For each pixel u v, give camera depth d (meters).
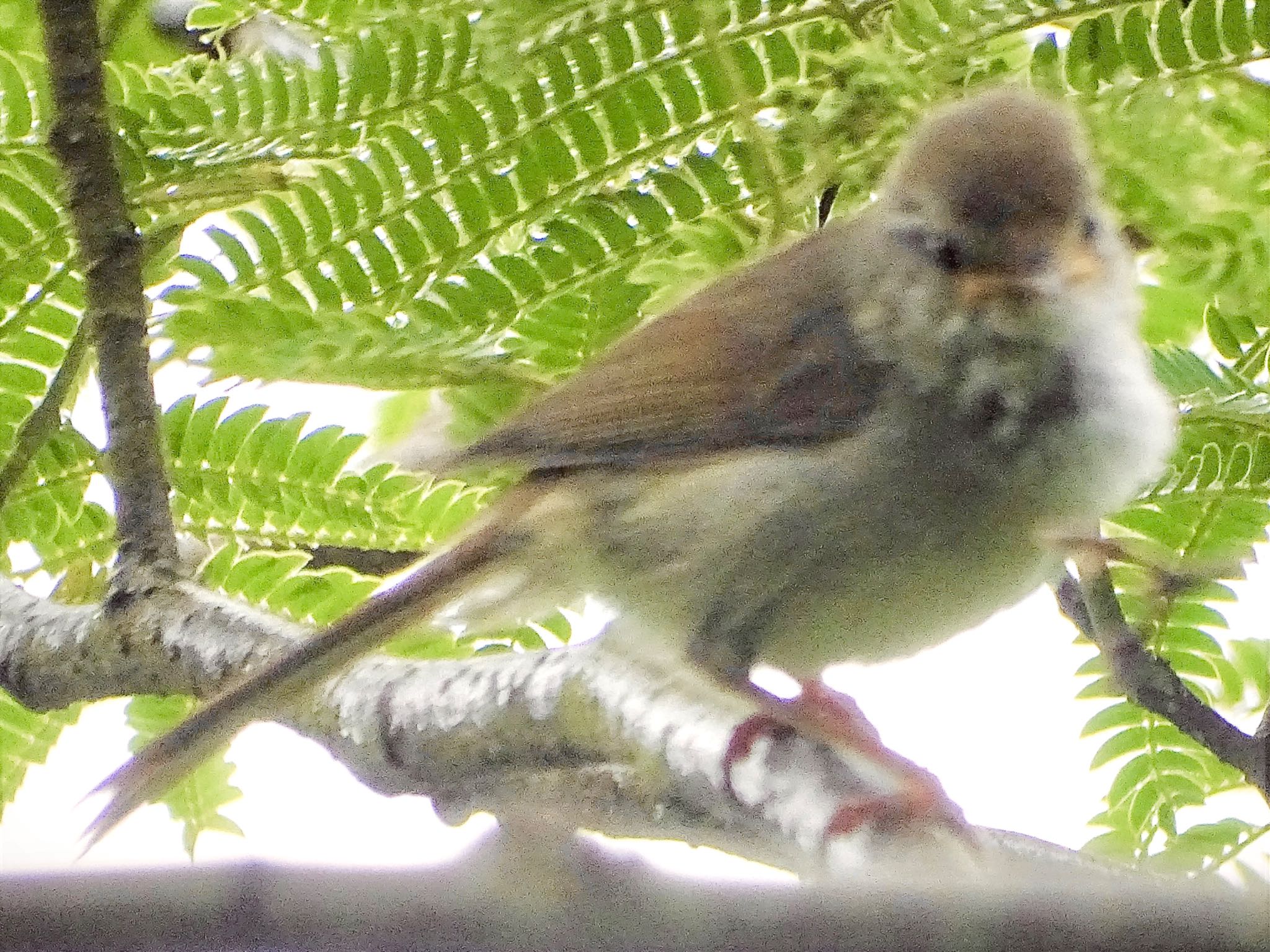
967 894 2.63
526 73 2.74
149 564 2.74
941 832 2.69
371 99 2.75
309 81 2.74
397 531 2.78
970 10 2.74
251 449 2.78
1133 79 2.74
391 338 2.73
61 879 2.63
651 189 2.75
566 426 2.72
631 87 2.75
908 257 2.71
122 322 2.74
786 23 2.75
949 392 2.71
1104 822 2.77
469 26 2.74
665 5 2.74
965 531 2.71
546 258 2.75
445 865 2.63
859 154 2.74
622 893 2.63
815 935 2.63
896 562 2.71
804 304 2.72
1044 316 2.71
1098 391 2.71
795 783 2.70
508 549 2.72
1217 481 2.74
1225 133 2.75
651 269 2.75
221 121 2.74
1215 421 2.73
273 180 2.75
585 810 2.71
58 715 2.78
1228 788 2.76
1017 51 2.75
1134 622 2.76
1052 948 2.62
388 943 2.63
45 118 2.76
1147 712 2.75
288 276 2.75
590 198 2.75
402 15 2.74
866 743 2.71
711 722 2.71
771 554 2.71
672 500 2.72
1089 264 2.71
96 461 2.77
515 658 2.72
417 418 2.79
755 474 2.71
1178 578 2.74
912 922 2.63
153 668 2.73
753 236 2.75
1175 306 2.76
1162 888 2.62
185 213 2.75
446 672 2.72
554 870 2.65
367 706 2.72
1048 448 2.71
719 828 2.71
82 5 2.73
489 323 2.75
